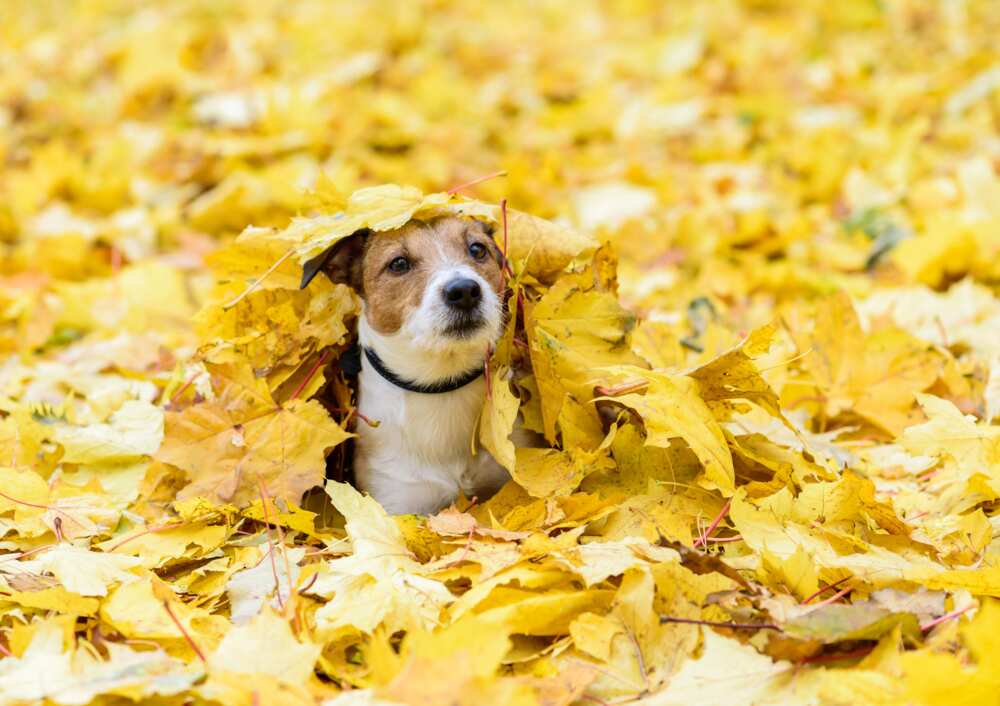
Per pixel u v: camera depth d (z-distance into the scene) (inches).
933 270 226.7
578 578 118.9
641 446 142.9
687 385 134.3
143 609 116.8
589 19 506.3
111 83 428.8
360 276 155.4
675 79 395.5
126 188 314.8
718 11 470.0
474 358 150.9
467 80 426.3
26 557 137.9
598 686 105.1
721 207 273.6
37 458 164.1
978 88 323.9
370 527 129.0
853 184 277.1
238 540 141.3
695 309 206.1
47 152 311.6
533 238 154.3
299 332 150.3
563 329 146.4
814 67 383.9
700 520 134.3
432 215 154.4
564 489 138.0
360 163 317.7
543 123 368.5
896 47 398.9
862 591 115.4
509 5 539.2
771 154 318.7
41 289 234.5
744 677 101.6
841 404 171.0
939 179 268.5
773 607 108.0
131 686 99.5
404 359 151.3
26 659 106.4
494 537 127.5
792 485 137.4
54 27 518.6
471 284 143.4
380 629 109.3
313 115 345.1
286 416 144.3
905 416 166.9
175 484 149.5
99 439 162.9
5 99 397.7
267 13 504.4
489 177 148.9
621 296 231.0
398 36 457.4
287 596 121.6
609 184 303.9
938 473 146.9
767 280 232.4
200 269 264.4
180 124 366.3
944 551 125.4
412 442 154.2
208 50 438.9
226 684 99.0
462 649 95.9
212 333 158.6
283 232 152.6
